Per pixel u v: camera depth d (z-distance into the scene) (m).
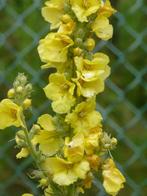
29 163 0.96
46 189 0.52
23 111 0.52
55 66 0.50
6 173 1.03
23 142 0.51
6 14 1.09
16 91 0.51
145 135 1.08
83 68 0.50
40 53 0.50
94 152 0.50
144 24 1.11
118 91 1.03
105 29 0.51
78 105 0.49
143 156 1.01
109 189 0.50
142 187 1.05
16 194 1.01
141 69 1.11
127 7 1.09
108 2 0.51
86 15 0.50
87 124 0.50
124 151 1.06
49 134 0.51
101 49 1.07
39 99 1.01
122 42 1.09
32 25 1.04
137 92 1.12
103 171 0.50
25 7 1.06
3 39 1.01
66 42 0.50
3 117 0.50
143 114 1.11
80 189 0.52
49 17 0.51
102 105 1.07
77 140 0.49
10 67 1.04
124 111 1.09
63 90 0.50
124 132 1.01
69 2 0.50
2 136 1.02
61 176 0.49
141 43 1.04
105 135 0.50
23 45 1.04
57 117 0.51
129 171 1.06
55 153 0.51
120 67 1.10
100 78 0.50
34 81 1.00
